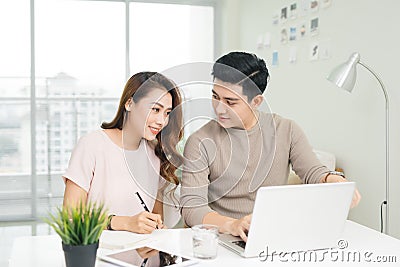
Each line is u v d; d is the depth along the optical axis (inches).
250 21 202.8
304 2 156.5
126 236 65.0
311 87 153.3
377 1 120.3
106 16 206.1
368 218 125.5
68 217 50.0
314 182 76.4
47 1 198.8
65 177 74.6
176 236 67.4
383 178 118.7
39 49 199.0
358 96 128.4
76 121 204.4
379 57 120.0
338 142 138.2
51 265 56.2
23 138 199.3
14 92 197.5
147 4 210.4
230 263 57.5
